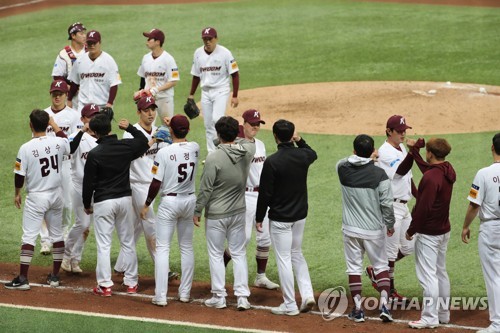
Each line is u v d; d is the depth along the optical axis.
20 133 61.44
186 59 84.00
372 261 32.56
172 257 40.66
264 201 32.25
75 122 42.34
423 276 31.64
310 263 39.12
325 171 51.41
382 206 31.89
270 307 34.16
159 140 36.19
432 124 61.59
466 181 48.62
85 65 48.75
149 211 37.25
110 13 107.75
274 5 111.94
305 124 62.50
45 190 35.81
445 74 77.12
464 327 31.86
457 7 109.00
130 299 35.00
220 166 32.81
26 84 75.38
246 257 37.41
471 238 41.03
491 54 83.75
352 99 69.50
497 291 30.75
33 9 111.44
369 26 98.44
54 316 32.12
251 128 34.81
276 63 83.06
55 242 36.47
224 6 111.94
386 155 34.03
